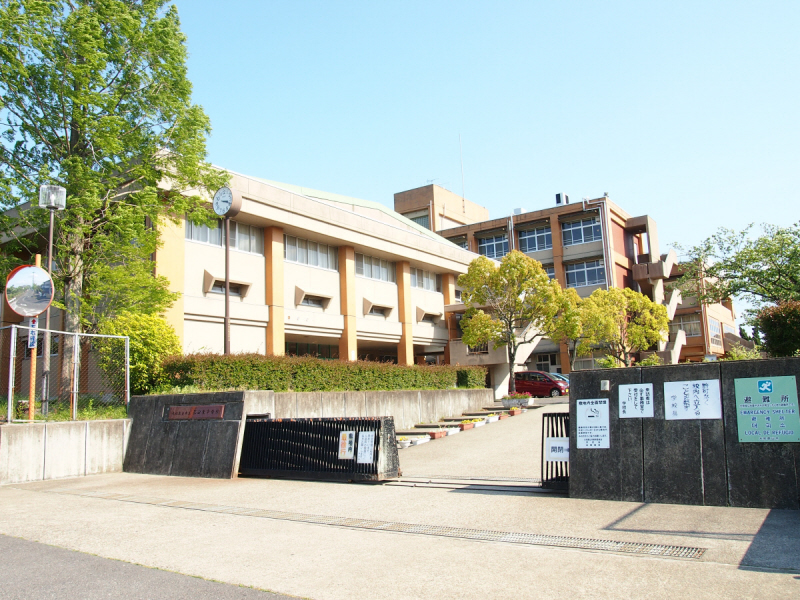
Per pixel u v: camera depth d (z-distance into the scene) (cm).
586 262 5072
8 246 1852
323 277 2936
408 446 1664
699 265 3008
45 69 1520
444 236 5769
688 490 788
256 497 978
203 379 1532
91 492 1083
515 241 5488
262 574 546
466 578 517
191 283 2306
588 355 4403
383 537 677
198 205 1830
